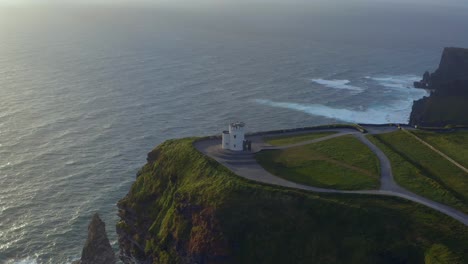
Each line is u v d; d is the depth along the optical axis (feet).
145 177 288.10
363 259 201.67
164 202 261.65
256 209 223.51
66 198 336.70
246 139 310.24
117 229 279.28
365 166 262.26
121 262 286.25
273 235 214.90
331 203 220.23
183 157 277.03
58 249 289.12
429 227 207.41
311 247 209.56
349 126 337.72
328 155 279.69
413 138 315.17
